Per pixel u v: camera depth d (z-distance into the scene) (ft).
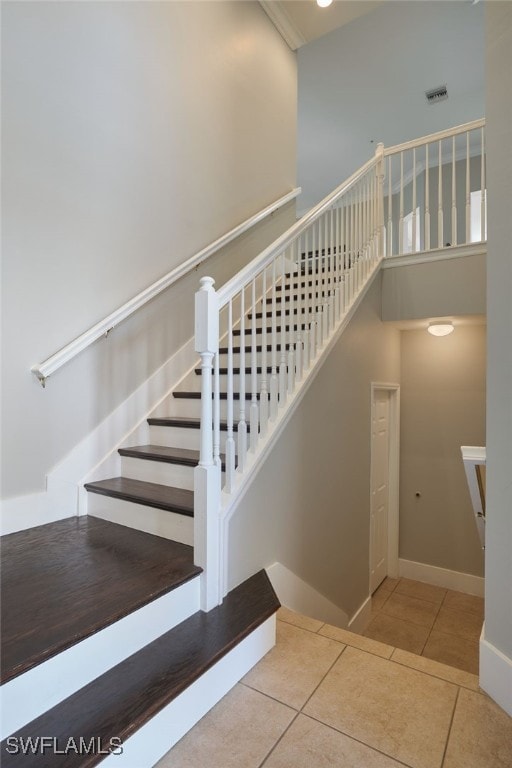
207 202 10.57
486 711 4.65
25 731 3.49
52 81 7.00
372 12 13.16
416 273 11.44
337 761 3.98
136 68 8.57
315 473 8.70
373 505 12.80
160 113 9.17
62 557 5.75
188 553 5.90
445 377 13.75
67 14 7.24
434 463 13.92
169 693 3.95
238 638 4.90
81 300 7.51
